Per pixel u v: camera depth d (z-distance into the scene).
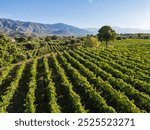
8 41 62.25
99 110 22.06
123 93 25.34
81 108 21.25
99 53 56.72
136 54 55.41
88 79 32.81
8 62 56.91
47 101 25.20
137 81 29.17
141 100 23.30
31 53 81.44
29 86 29.12
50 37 167.00
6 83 35.66
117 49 64.94
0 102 24.81
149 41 95.19
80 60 47.19
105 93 26.42
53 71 40.34
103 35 78.62
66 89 27.45
